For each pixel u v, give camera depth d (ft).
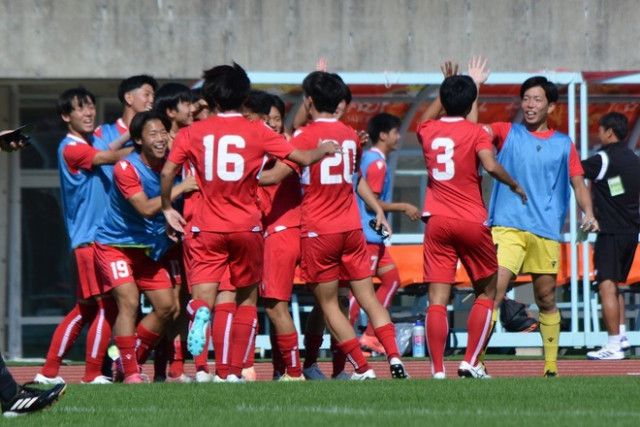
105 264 126.93
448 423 82.69
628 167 168.96
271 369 165.89
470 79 128.16
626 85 193.67
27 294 227.81
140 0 206.80
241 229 118.73
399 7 210.18
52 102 226.79
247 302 124.67
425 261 129.49
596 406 94.48
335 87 126.72
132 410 92.43
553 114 200.54
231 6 208.33
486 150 125.70
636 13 213.05
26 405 89.86
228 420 84.89
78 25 206.49
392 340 128.88
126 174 124.16
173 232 123.24
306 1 209.15
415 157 201.36
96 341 132.36
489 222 137.39
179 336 135.03
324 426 81.10
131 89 140.15
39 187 227.81
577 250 195.11
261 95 135.95
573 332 186.29
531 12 211.41
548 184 136.87
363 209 164.66
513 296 202.28
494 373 160.66
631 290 194.29
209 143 118.21
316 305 138.41
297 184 128.88
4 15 205.77
